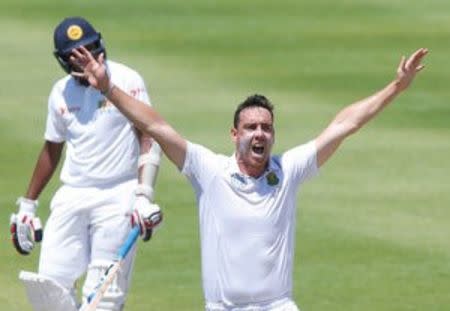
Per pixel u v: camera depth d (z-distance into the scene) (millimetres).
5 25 92625
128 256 33938
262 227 28281
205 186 28500
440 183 53625
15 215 35438
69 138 34469
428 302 39594
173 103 68625
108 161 34062
